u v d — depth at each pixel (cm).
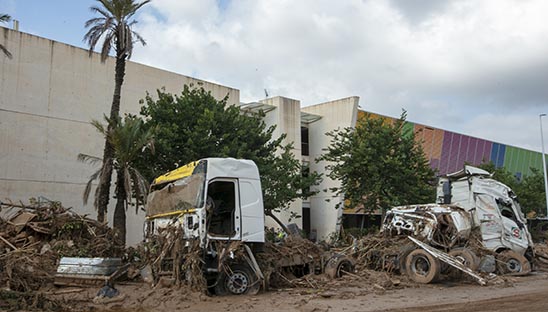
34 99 2794
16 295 1049
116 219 2111
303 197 2770
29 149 2753
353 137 2977
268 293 1256
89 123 2994
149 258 1341
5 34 2705
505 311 1009
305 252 1520
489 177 1934
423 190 2819
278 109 4022
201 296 1116
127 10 2178
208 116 2241
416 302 1141
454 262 1457
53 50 2891
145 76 3262
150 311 1008
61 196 2850
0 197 2616
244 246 1235
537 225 4188
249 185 1252
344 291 1302
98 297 1098
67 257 1334
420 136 4706
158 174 2166
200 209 1183
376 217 4288
